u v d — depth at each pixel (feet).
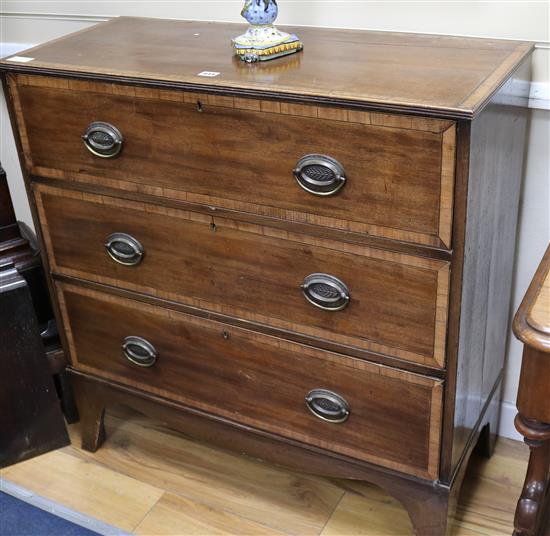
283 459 5.37
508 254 5.34
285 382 5.05
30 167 5.24
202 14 5.90
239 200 4.56
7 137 7.16
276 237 4.55
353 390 4.80
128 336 5.58
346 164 4.11
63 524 5.79
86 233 5.30
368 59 4.61
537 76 5.11
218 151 4.47
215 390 5.41
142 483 6.10
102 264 5.37
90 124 4.82
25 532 5.74
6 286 5.78
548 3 4.86
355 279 4.43
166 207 4.85
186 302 5.16
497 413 6.12
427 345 4.40
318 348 4.78
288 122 4.16
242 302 4.92
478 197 4.13
